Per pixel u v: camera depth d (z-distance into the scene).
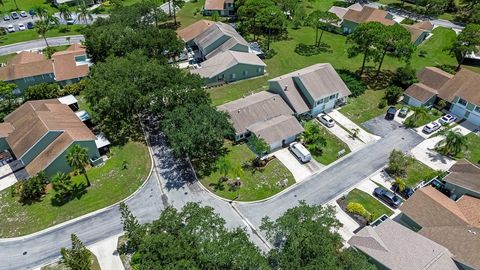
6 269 46.19
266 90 74.62
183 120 58.53
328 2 131.75
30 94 77.31
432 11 115.19
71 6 132.25
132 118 72.00
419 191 49.50
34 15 124.38
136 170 60.09
